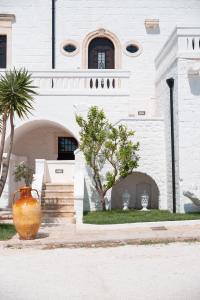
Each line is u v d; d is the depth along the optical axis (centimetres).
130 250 1064
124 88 2028
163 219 1515
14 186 1953
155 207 1969
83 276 805
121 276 796
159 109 2112
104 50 2394
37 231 1262
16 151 2269
